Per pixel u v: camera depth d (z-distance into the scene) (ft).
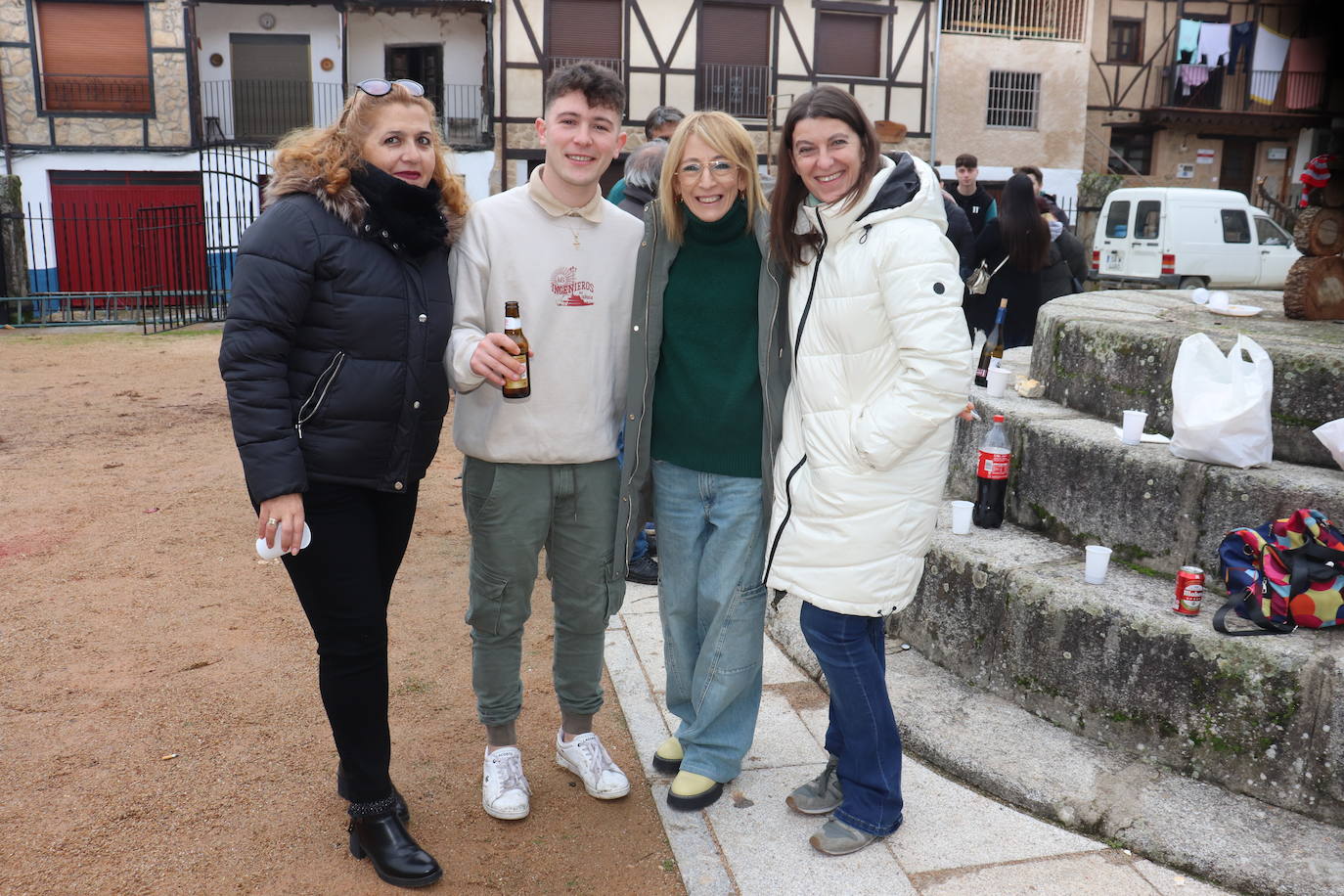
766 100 68.08
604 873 8.13
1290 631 8.86
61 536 16.60
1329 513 9.32
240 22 65.41
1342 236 13.66
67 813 8.77
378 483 7.64
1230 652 8.68
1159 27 79.66
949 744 9.59
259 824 8.71
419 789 9.31
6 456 22.18
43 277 63.36
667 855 8.37
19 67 62.34
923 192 7.59
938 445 7.85
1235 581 9.23
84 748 9.88
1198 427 10.23
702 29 66.49
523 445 8.30
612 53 66.33
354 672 7.73
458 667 11.96
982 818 8.77
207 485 19.93
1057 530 11.68
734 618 8.66
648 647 12.32
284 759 9.78
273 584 14.57
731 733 8.99
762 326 8.20
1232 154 83.05
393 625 13.19
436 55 66.85
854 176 7.65
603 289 8.39
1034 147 72.54
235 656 12.10
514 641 8.89
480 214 8.20
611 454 8.71
